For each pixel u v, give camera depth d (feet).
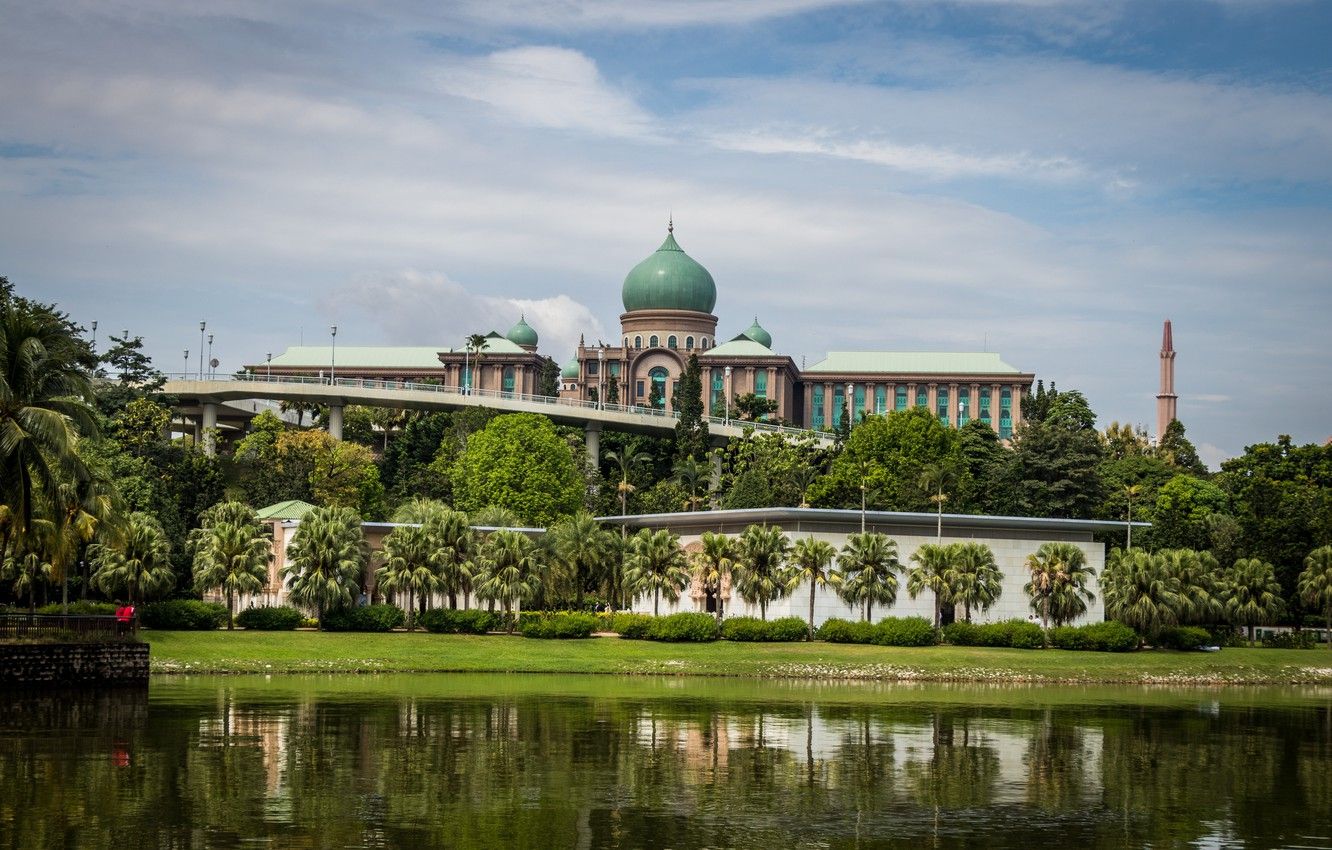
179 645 371.97
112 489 298.56
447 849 149.79
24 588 402.52
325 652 378.12
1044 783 199.31
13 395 271.08
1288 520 534.78
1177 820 174.50
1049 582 440.04
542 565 440.04
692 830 161.79
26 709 250.57
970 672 383.45
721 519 484.74
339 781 186.29
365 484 636.07
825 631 428.15
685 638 417.69
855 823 167.94
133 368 630.33
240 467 647.97
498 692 310.24
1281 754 233.76
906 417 647.97
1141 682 391.24
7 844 147.84
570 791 183.83
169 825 157.28
